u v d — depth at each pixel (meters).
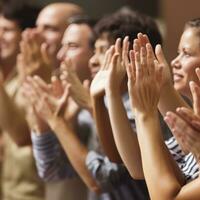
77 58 5.04
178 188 3.36
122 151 3.91
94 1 7.88
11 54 5.99
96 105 4.24
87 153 4.66
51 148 4.99
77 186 5.14
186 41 3.84
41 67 5.20
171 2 6.80
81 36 5.03
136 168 3.92
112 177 4.49
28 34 5.21
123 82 4.25
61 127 4.69
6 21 6.03
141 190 4.54
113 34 4.47
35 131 5.00
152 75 3.59
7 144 5.70
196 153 3.32
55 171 5.05
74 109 4.77
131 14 4.51
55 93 4.77
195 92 3.36
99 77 4.23
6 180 5.72
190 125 3.31
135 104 3.56
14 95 5.53
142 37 3.74
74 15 5.56
